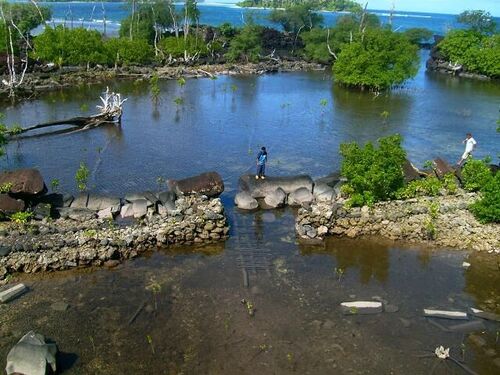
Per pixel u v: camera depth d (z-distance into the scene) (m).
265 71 64.81
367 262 17.55
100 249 16.84
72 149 28.92
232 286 15.66
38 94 44.47
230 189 23.64
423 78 64.25
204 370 12.21
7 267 15.95
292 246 18.44
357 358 12.80
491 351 13.23
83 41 53.69
